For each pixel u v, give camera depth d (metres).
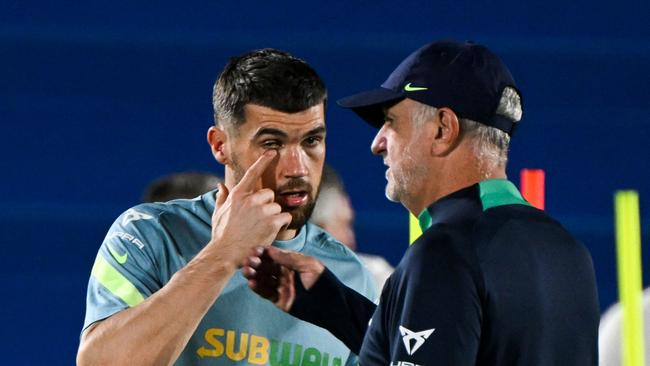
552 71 20.78
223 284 8.22
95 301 8.52
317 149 8.55
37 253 20.02
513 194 7.87
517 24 20.77
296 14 20.72
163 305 8.09
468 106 7.84
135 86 20.53
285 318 8.78
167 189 12.88
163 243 8.74
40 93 20.38
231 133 8.52
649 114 20.64
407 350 7.23
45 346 19.69
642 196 20.55
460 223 7.51
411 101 7.99
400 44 20.75
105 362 8.10
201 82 20.59
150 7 20.58
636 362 11.45
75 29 20.48
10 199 20.17
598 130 20.67
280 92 8.30
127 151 20.44
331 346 8.90
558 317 7.59
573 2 20.72
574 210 20.64
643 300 13.24
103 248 8.79
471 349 7.21
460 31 20.78
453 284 7.23
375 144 8.26
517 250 7.47
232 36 20.66
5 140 20.28
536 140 20.69
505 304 7.34
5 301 19.70
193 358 8.62
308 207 8.59
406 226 20.00
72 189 20.28
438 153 7.91
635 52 20.69
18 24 20.41
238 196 8.34
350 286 9.21
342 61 20.69
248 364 8.66
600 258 20.41
